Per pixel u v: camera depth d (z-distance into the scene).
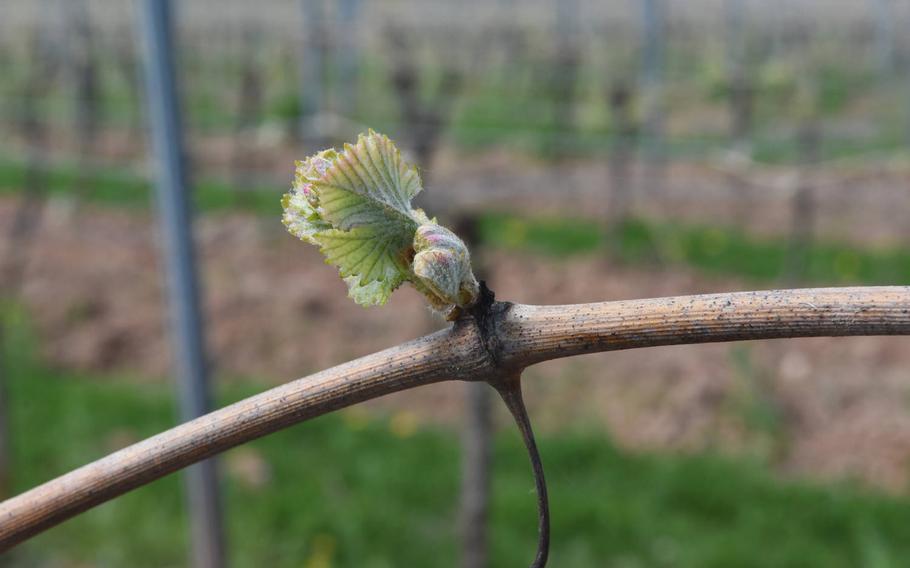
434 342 0.98
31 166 9.20
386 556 4.49
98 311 6.80
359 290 1.01
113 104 14.45
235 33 19.89
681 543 4.46
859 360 5.96
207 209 9.13
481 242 3.59
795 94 13.30
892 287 0.84
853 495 4.70
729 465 4.97
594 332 0.92
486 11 25.19
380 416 5.46
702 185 9.59
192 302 3.06
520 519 4.62
